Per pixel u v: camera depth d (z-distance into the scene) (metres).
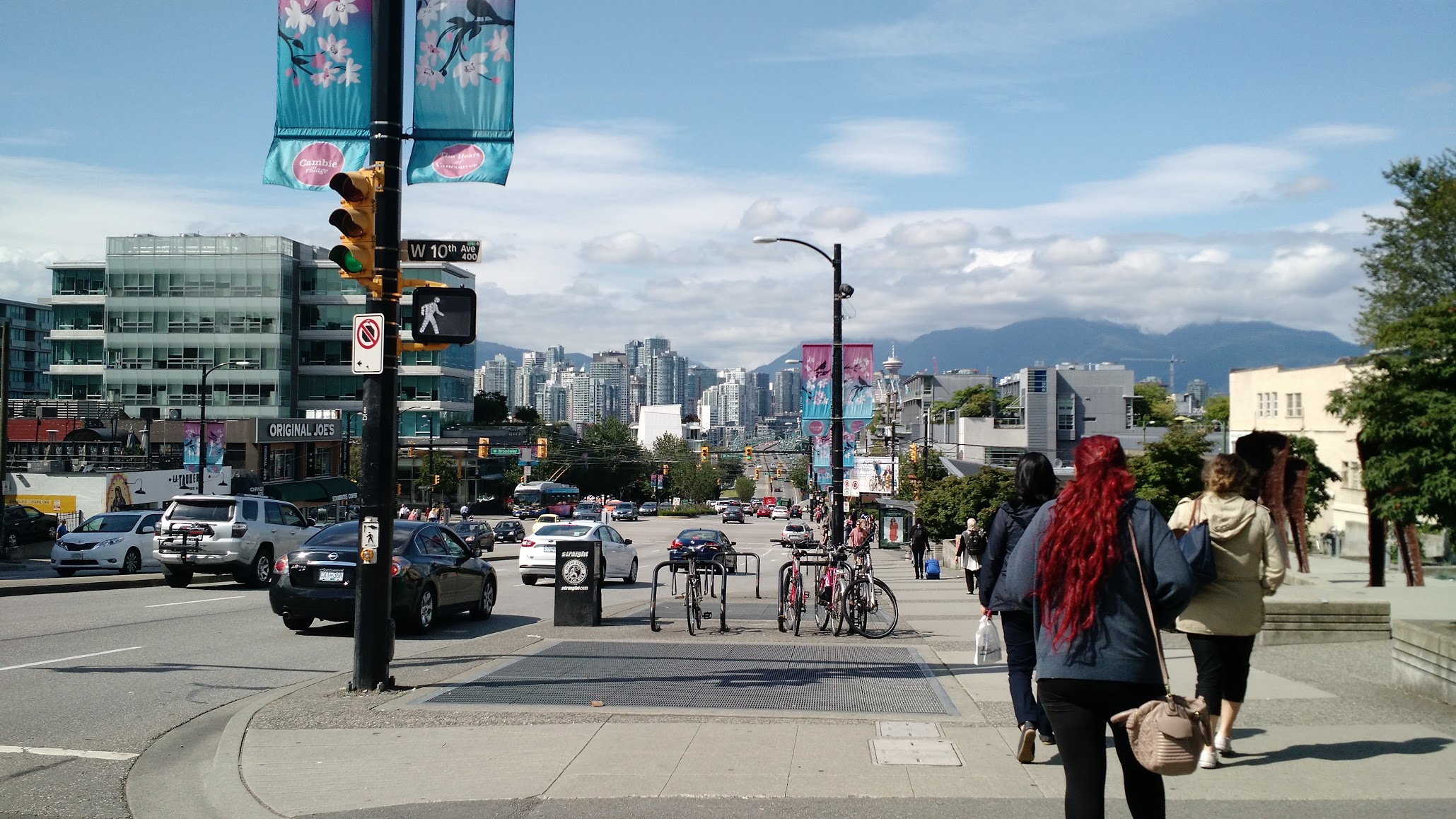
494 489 109.75
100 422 79.44
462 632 16.70
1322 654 11.62
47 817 6.72
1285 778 6.77
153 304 92.75
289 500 59.66
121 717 9.61
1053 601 4.78
